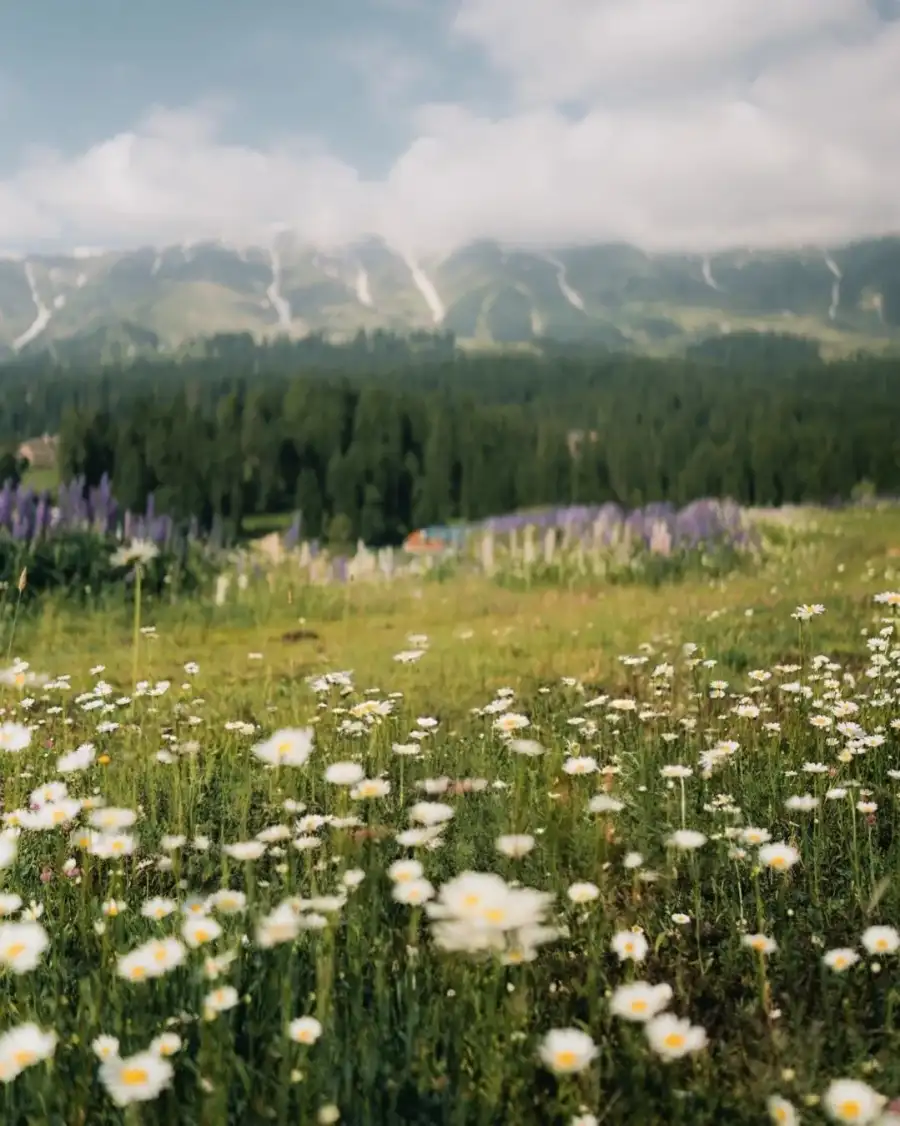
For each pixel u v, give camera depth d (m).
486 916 2.06
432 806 2.96
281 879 3.41
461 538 15.95
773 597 10.66
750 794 4.12
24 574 5.00
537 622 10.28
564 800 3.68
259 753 3.23
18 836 3.67
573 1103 2.06
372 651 9.13
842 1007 2.57
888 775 4.32
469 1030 2.29
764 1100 2.17
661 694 6.34
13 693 7.06
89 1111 2.11
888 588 10.59
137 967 2.33
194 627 10.60
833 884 3.37
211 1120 1.97
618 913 3.09
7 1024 2.45
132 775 4.71
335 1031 2.28
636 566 13.31
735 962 2.88
